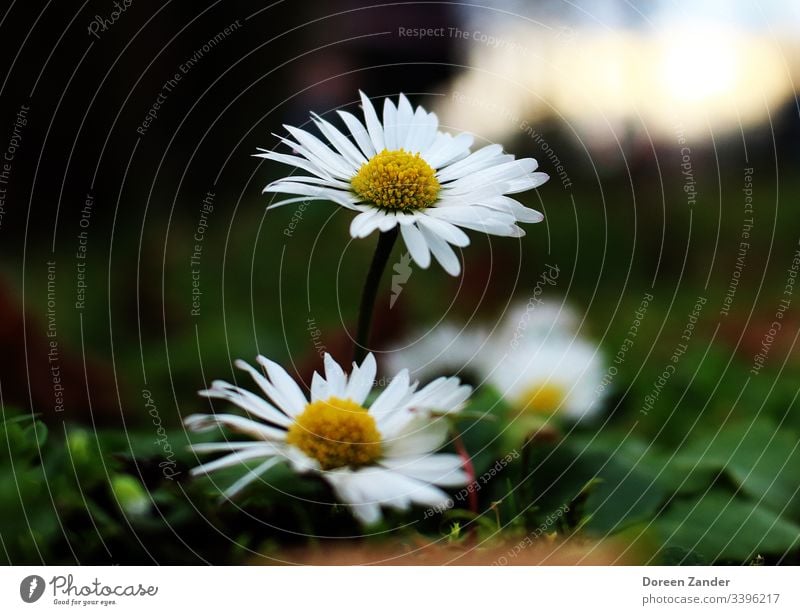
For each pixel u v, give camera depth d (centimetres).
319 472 15
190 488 16
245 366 16
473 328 20
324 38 38
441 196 17
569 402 18
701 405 22
